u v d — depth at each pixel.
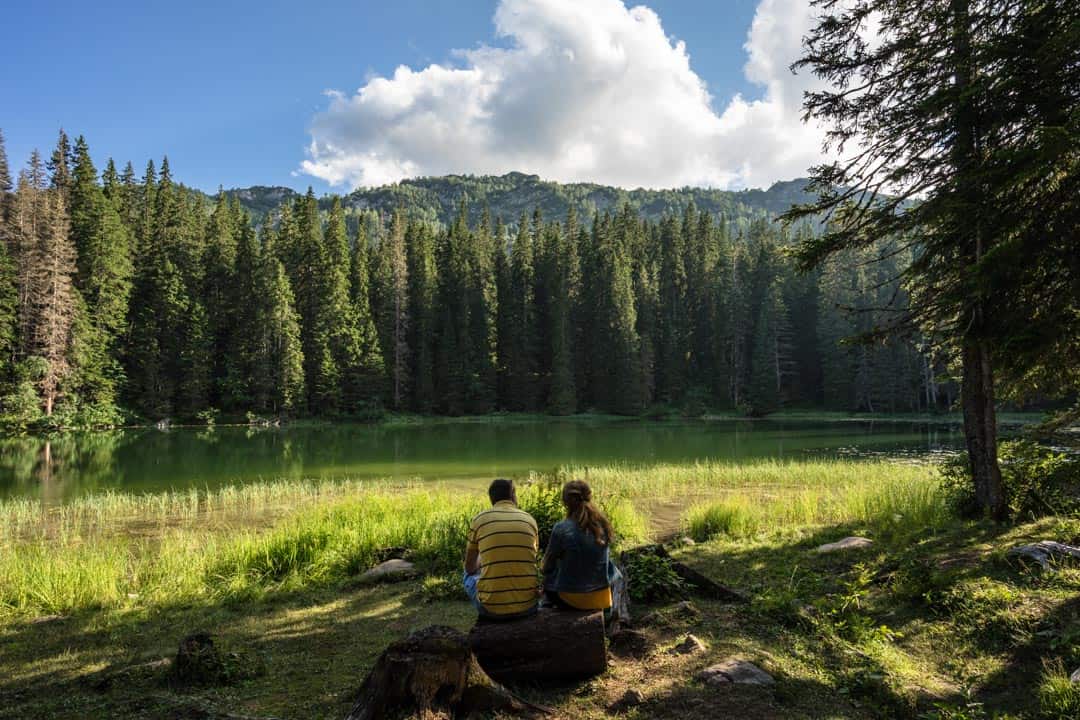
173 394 53.72
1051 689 3.55
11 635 5.97
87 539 11.91
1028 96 6.35
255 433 45.50
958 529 7.96
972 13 7.01
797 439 37.56
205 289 61.38
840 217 8.41
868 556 7.26
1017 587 5.21
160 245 58.38
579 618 3.99
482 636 3.88
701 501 14.39
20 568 8.29
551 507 8.45
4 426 41.25
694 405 70.06
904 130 7.69
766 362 68.81
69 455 29.52
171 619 6.41
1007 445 9.30
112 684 4.33
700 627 4.77
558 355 69.50
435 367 69.94
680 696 3.58
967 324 7.73
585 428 51.91
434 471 23.30
